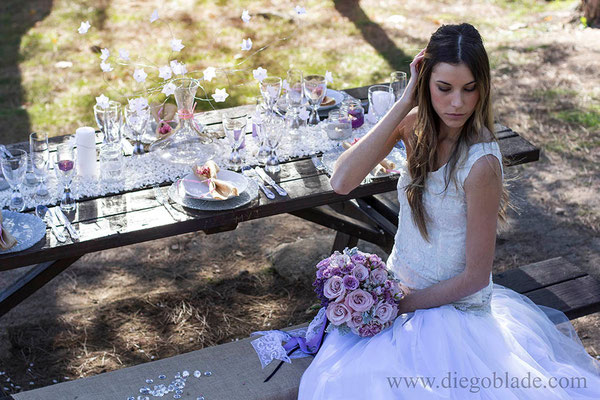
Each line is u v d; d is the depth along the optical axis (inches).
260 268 168.2
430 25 317.1
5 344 142.3
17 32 304.0
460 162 91.8
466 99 89.0
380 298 97.4
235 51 288.5
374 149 101.0
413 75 95.7
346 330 99.5
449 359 93.0
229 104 246.1
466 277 95.0
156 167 126.6
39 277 119.3
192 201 115.6
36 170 116.1
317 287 100.9
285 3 339.6
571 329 112.3
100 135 139.0
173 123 138.6
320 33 307.9
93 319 150.3
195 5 336.2
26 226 108.4
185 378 100.0
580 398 96.5
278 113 144.9
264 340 105.4
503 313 105.1
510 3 341.1
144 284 162.2
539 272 128.8
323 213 136.3
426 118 94.1
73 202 114.6
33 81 262.5
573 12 321.7
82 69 272.2
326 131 138.0
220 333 146.9
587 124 230.8
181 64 128.9
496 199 92.1
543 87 257.1
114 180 121.1
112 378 100.0
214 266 169.3
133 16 322.7
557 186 199.0
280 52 287.7
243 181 120.5
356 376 93.0
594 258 169.3
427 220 97.5
